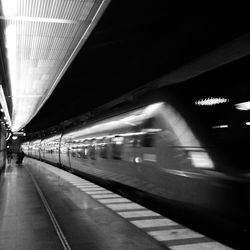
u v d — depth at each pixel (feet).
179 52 41.86
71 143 73.00
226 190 19.22
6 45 32.94
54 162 102.01
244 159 18.92
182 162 23.66
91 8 24.12
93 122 55.01
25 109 93.45
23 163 118.62
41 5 23.45
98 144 49.26
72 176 63.00
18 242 19.08
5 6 23.66
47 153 115.03
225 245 19.74
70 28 28.27
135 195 36.22
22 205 31.01
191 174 22.40
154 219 25.66
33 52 35.68
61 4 23.39
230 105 20.66
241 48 27.55
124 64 58.85
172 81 42.37
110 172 43.24
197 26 36.42
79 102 95.45
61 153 85.05
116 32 43.57
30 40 31.45
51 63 40.83
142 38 46.57
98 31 42.57
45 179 56.80
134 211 28.84
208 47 35.81
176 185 24.66
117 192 43.29
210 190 20.47
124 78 61.72
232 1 30.04
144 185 31.42
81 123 67.56
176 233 21.42
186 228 22.80
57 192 40.09
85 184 49.16
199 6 35.17
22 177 60.54
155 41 47.14
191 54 39.58
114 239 19.51
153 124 29.01
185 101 24.44
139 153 32.42
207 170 20.79
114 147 41.16
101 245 18.38
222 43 33.24
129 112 36.88
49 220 24.61
